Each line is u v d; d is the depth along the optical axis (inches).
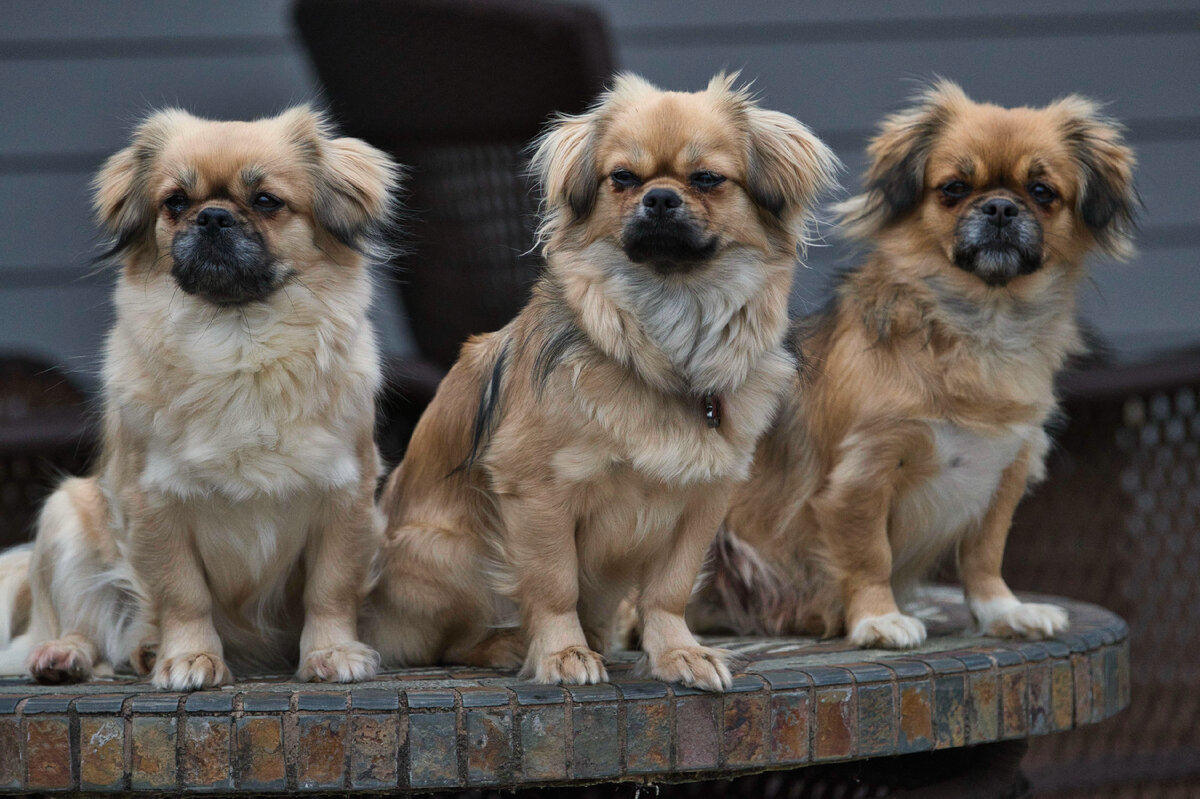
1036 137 176.1
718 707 132.6
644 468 141.3
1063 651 156.6
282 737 125.2
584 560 152.5
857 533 175.0
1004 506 179.9
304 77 316.5
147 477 142.8
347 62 221.8
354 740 126.0
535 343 148.4
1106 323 323.0
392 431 223.5
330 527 149.8
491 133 214.7
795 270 166.7
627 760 130.5
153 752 125.1
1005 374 173.0
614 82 163.0
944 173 175.2
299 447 143.9
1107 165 182.7
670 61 322.3
